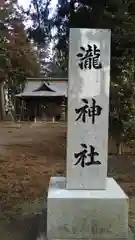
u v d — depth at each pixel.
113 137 10.52
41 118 36.25
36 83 36.59
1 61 8.98
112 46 8.10
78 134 4.49
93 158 4.52
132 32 7.46
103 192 4.47
